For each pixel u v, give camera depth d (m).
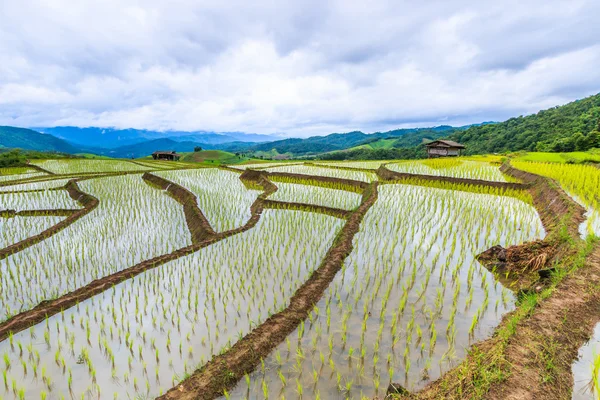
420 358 4.39
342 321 5.31
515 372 3.60
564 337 4.14
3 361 4.62
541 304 4.80
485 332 4.86
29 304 7.00
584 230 7.65
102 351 4.85
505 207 12.25
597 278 5.29
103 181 24.52
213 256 8.60
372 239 9.20
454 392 3.52
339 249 8.31
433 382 3.89
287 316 5.41
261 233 10.52
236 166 34.94
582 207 9.61
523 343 4.04
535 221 10.39
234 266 7.91
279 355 4.58
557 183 12.95
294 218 12.33
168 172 29.72
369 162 36.31
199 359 4.64
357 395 3.84
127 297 6.47
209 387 4.00
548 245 7.24
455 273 6.80
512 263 7.05
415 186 17.66
